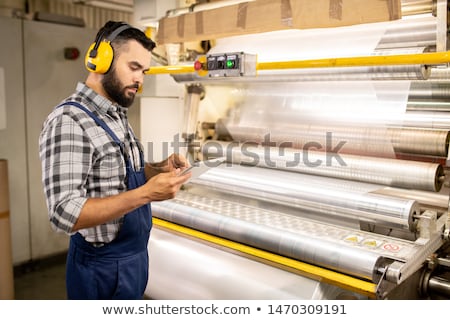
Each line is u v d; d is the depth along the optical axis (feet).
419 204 4.58
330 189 4.92
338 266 4.24
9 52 9.12
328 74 5.01
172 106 6.66
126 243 4.39
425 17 4.76
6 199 8.13
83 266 4.37
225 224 5.17
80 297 4.48
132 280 4.54
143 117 6.85
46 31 9.66
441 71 4.58
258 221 5.13
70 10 13.00
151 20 6.48
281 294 4.59
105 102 4.22
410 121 4.96
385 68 4.45
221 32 5.43
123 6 13.51
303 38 5.58
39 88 9.70
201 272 5.27
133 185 4.38
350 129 5.35
